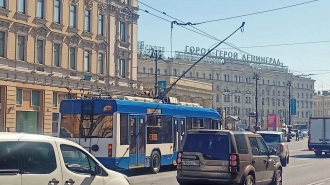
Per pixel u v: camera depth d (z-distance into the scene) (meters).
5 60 34.62
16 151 7.80
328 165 26.81
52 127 38.94
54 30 39.12
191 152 13.37
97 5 44.03
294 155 37.00
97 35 43.97
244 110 98.44
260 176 13.97
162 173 21.22
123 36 47.81
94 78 43.53
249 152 13.51
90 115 18.73
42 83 37.88
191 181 13.27
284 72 107.75
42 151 8.19
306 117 116.00
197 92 63.81
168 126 22.05
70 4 40.97
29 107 37.00
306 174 21.59
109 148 18.31
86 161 9.11
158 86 43.88
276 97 105.75
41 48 38.09
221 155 13.04
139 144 19.80
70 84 40.59
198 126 24.75
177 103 23.95
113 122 18.42
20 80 35.84
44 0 38.38
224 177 12.89
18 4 35.88
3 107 34.50
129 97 19.98
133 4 49.00
